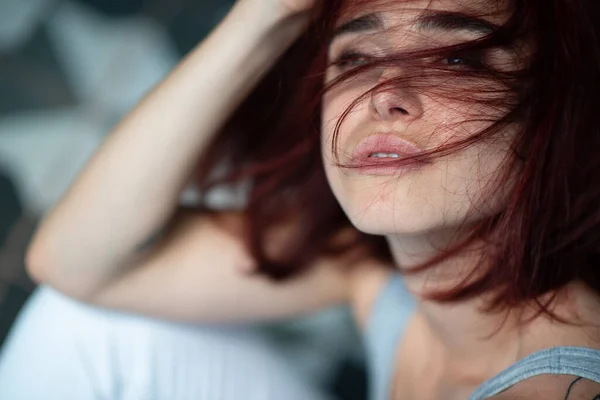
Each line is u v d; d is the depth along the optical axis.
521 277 0.72
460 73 0.65
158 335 0.98
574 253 0.74
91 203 0.89
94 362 0.96
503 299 0.74
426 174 0.66
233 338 1.04
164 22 2.18
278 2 0.78
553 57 0.68
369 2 0.67
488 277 0.74
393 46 0.68
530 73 0.67
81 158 1.89
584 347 0.69
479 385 0.77
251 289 0.99
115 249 0.91
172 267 0.96
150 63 2.09
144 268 0.94
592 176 0.74
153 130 0.87
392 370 0.96
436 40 0.67
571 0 0.68
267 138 0.95
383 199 0.67
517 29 0.66
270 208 0.98
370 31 0.68
